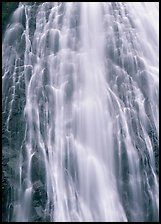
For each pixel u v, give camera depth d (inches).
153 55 761.0
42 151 647.8
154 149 668.1
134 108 692.7
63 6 781.3
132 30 774.5
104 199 628.4
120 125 675.4
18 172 628.1
